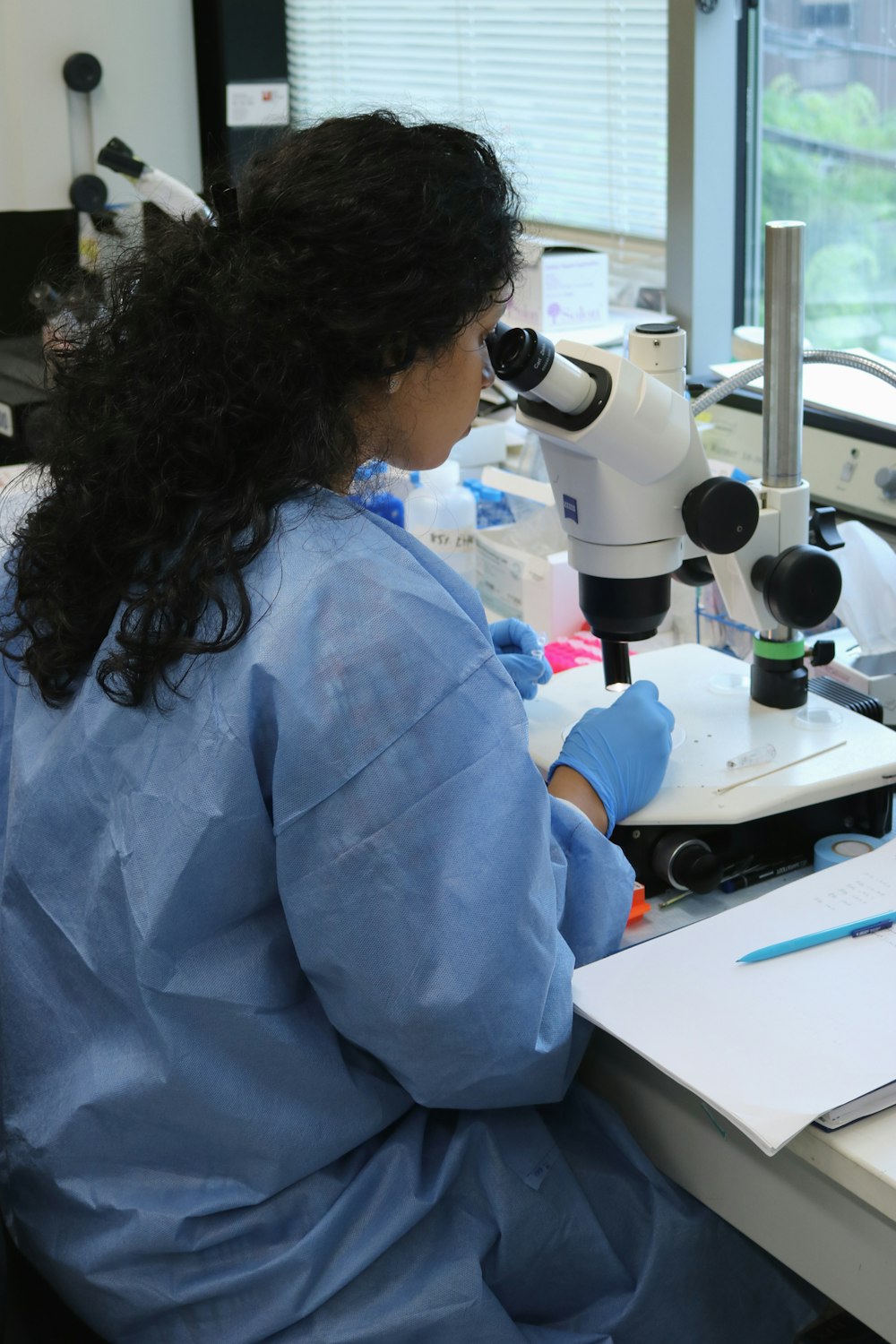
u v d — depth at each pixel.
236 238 0.90
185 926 0.86
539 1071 0.92
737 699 1.32
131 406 0.88
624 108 2.40
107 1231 0.90
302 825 0.84
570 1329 0.98
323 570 0.85
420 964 0.85
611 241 2.55
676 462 1.10
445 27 2.78
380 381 0.92
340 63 3.14
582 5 2.41
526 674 1.32
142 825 0.86
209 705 0.85
